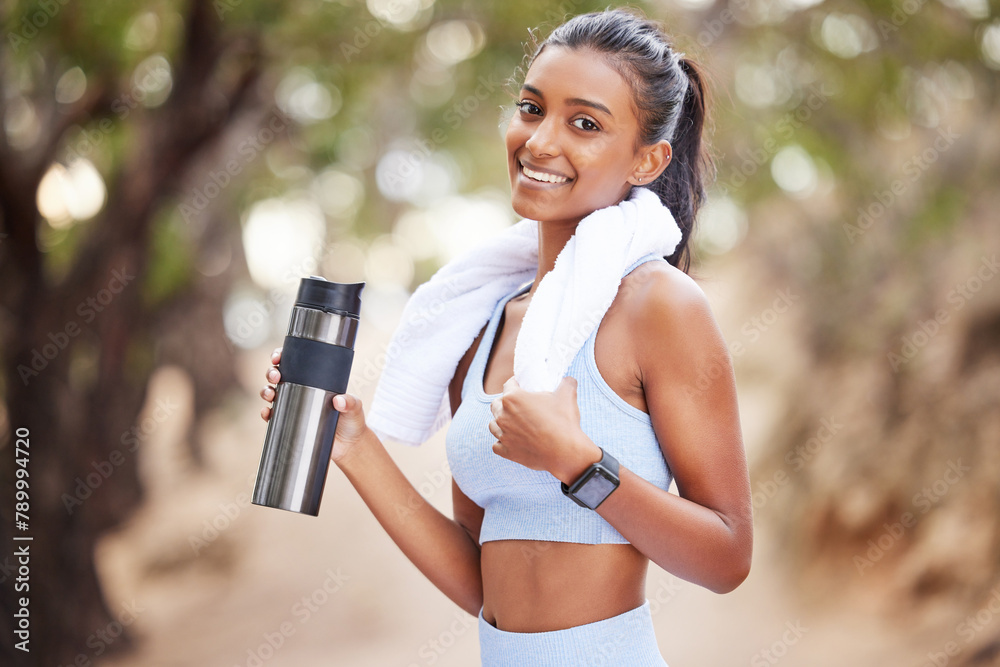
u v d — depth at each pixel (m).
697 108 1.77
